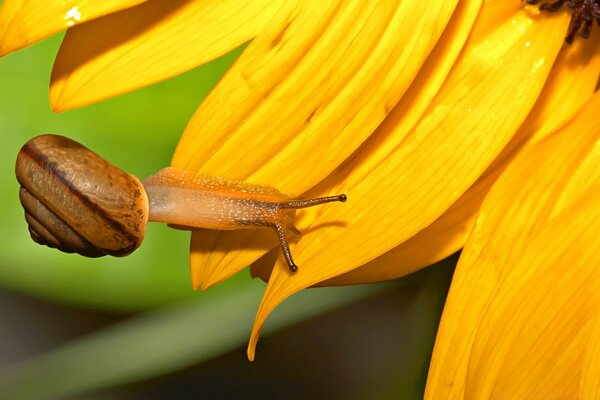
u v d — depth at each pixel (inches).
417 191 12.0
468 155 12.0
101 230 12.1
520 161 12.0
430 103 12.0
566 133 12.1
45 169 12.0
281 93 11.9
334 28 11.9
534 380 11.8
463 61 12.1
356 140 11.8
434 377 11.9
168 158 12.4
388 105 11.8
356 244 11.9
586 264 11.9
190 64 11.7
